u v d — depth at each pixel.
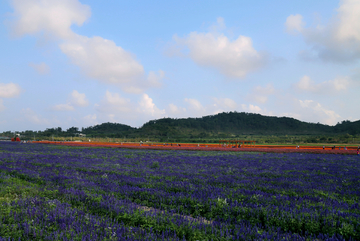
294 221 6.89
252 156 33.62
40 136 135.12
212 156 33.09
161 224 6.71
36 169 18.20
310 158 30.89
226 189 11.51
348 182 14.23
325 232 6.51
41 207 7.92
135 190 11.13
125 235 5.90
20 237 5.51
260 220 7.24
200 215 8.09
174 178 14.70
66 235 5.63
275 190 11.50
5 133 151.50
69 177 14.36
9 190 10.42
